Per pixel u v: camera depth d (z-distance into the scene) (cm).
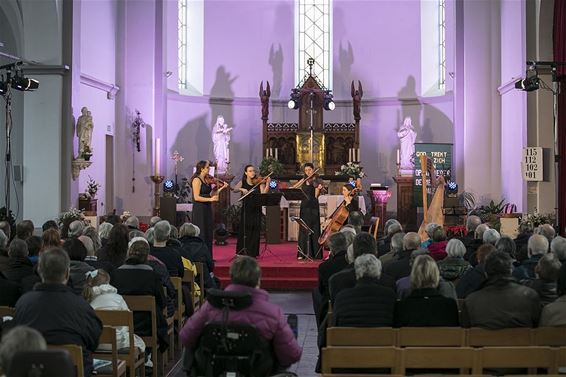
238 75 2062
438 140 1975
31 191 1416
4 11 1430
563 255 684
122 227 768
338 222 1255
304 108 1908
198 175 1202
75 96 1434
